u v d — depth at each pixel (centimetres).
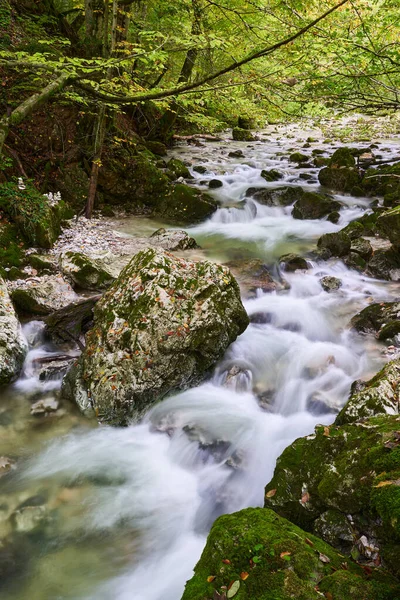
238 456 449
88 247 903
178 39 755
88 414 511
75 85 515
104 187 1142
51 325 628
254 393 542
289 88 744
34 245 874
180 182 1312
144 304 519
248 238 1004
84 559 368
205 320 519
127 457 471
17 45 1010
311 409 508
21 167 986
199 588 253
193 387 554
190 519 404
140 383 498
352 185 1224
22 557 367
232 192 1261
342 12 671
